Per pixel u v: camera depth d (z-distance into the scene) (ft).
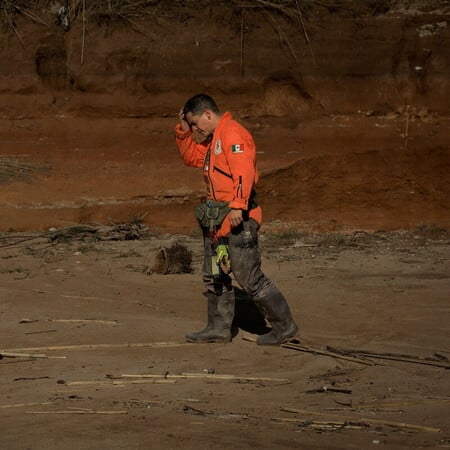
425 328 42.65
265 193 73.46
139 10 80.23
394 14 79.66
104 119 78.79
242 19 79.10
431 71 78.89
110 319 44.16
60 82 79.61
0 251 60.80
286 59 78.79
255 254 38.70
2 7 80.64
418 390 33.01
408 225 72.38
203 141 39.81
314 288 50.37
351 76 78.84
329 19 79.30
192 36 79.25
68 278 53.01
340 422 28.63
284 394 32.68
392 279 52.60
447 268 55.31
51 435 27.35
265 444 26.12
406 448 25.70
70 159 76.43
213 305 40.14
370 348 39.37
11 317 44.60
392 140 76.95
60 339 40.83
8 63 79.71
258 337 39.91
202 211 38.88
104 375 35.29
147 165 75.82
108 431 27.68
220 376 34.86
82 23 79.77
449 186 74.49
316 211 73.26
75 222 70.13
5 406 31.14
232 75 78.79
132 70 79.00
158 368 36.29
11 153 76.95
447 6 80.33
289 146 76.79
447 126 77.66
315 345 39.27
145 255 59.67
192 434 27.27
